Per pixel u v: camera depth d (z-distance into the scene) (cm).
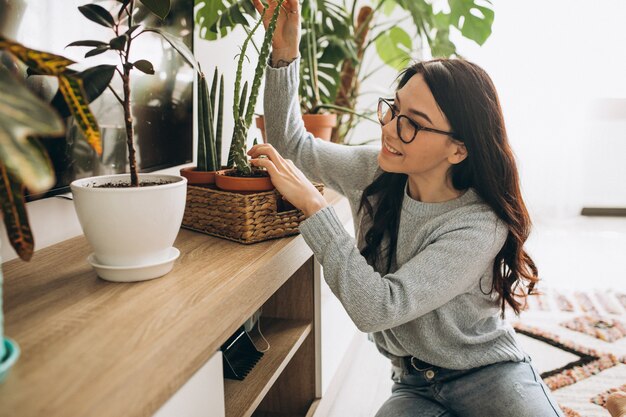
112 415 65
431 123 119
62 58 67
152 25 136
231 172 132
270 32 129
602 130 434
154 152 143
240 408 121
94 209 94
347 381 211
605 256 351
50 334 81
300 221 132
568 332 243
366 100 395
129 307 90
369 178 149
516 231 125
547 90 412
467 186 129
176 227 104
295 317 168
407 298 113
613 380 204
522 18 404
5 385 68
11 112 57
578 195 430
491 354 129
